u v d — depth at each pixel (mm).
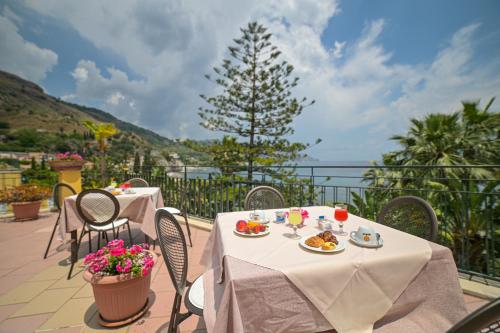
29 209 4441
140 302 1667
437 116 6523
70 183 4992
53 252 2885
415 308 1021
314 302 877
